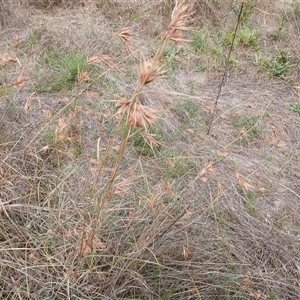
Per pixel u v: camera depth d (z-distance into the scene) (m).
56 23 4.45
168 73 3.86
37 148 2.79
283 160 3.13
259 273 2.23
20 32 4.27
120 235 2.21
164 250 2.16
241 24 4.60
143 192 2.52
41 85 3.49
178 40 1.35
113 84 3.54
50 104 3.28
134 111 1.27
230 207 2.59
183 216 2.20
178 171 2.71
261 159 3.11
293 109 3.66
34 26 4.34
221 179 2.78
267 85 3.96
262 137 3.31
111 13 4.76
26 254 2.07
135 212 2.25
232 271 2.19
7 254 2.09
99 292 2.02
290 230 2.59
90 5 4.87
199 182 2.67
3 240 2.21
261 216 2.63
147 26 4.61
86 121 3.12
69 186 2.54
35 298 1.95
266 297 2.09
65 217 2.25
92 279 2.04
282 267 2.32
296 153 3.22
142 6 4.79
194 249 2.23
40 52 3.94
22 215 2.30
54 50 4.01
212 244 2.31
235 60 4.16
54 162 2.72
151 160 2.84
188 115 3.28
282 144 2.84
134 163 2.83
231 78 4.01
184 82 3.83
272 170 3.03
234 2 4.85
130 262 2.01
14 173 2.54
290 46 4.51
